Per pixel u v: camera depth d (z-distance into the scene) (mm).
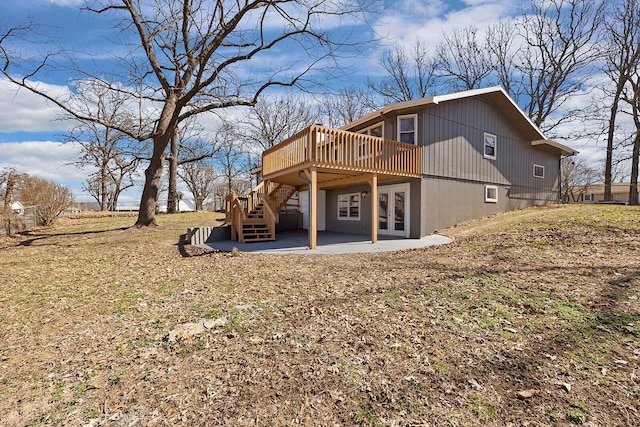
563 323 3268
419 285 4824
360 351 2947
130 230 12812
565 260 5680
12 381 2605
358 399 2275
